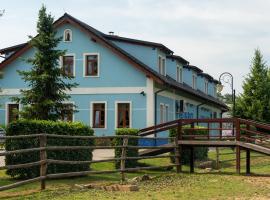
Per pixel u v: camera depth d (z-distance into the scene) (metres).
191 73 45.75
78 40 35.16
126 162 20.89
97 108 34.69
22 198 12.71
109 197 13.63
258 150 21.78
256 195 15.16
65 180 16.78
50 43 27.34
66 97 27.91
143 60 36.03
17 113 27.28
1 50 37.59
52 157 16.66
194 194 14.98
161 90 34.78
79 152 17.89
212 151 35.66
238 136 22.25
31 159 15.94
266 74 50.88
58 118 27.31
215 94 58.00
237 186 17.30
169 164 23.44
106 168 20.83
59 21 35.12
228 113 60.44
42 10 27.59
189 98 43.69
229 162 29.61
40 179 14.17
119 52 34.16
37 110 26.86
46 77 26.70
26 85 35.41
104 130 34.34
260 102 50.06
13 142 15.86
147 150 23.36
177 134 22.73
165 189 15.97
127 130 21.75
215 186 17.14
